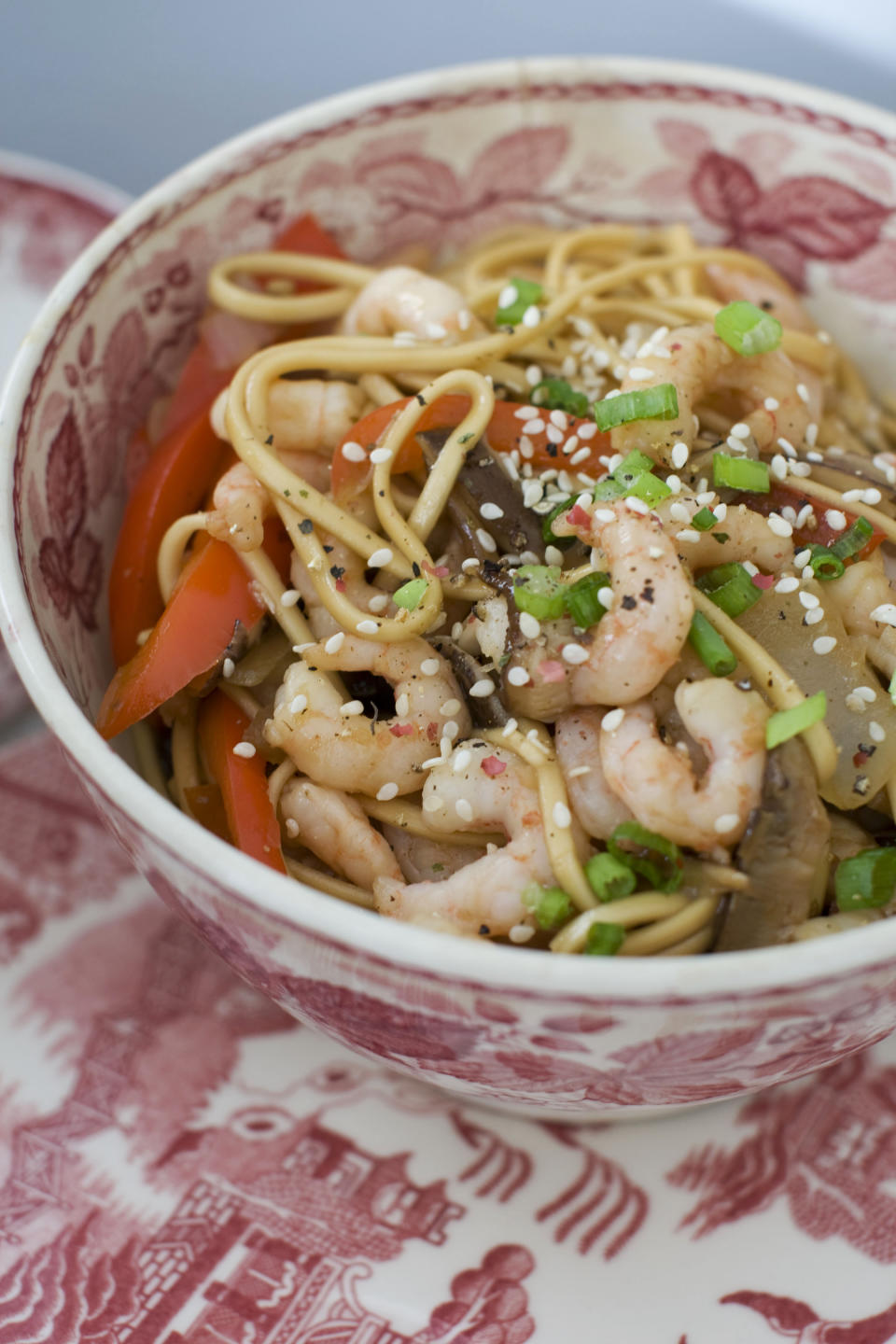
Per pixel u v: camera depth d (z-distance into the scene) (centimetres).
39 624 38
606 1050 35
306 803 38
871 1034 37
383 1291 39
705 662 38
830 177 46
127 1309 39
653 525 37
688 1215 40
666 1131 41
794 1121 41
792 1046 36
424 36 58
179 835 35
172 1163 41
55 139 57
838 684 38
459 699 39
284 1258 40
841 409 46
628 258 48
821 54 57
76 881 45
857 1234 40
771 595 39
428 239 48
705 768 38
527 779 38
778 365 42
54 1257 40
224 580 40
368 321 43
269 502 40
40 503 40
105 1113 42
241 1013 43
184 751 41
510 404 41
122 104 58
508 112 46
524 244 47
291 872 39
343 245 47
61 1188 41
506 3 59
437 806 37
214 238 44
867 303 47
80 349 41
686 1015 34
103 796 36
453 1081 38
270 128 44
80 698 40
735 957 33
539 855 37
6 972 44
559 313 43
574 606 37
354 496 40
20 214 53
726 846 37
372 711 40
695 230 48
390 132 45
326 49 58
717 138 46
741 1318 39
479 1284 39
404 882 39
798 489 40
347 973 35
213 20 59
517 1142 41
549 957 33
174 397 44
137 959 44
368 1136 41
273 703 40
